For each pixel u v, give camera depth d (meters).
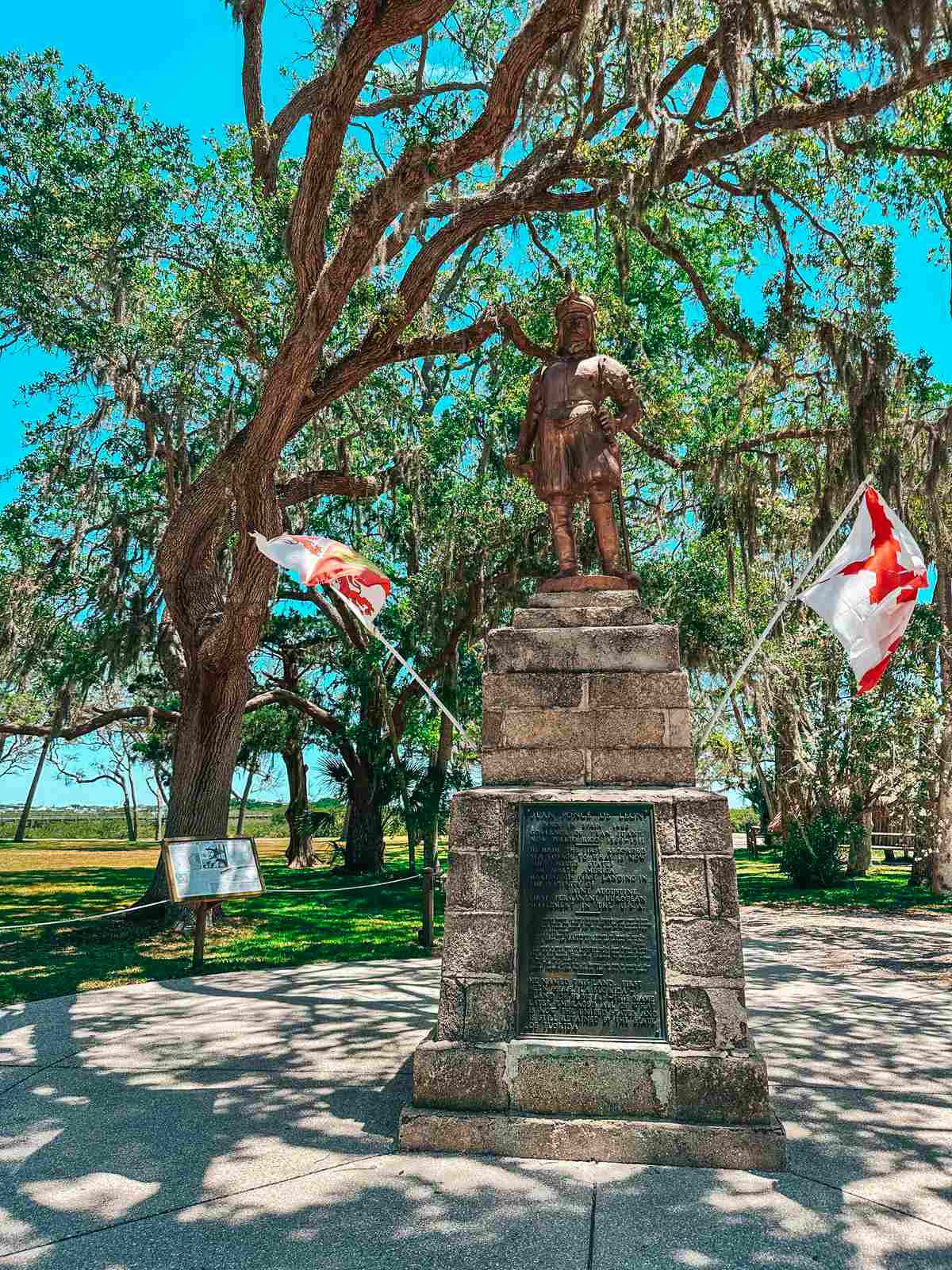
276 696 22.50
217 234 14.52
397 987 9.58
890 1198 4.29
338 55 8.94
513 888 5.40
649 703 5.93
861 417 12.34
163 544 13.69
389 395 16.92
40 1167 4.69
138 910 13.37
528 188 11.16
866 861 25.09
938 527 15.52
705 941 5.17
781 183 12.84
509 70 8.91
